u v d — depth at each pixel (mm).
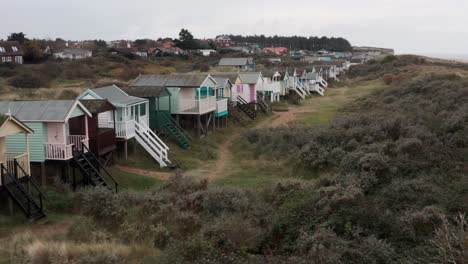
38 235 14773
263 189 18391
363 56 164000
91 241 13750
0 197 17562
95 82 53250
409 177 17672
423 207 14156
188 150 29969
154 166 25984
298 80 64688
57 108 20344
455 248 9969
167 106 32812
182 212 15375
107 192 17000
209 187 19141
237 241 12922
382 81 74750
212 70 76125
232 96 45125
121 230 14672
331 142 25188
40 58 89062
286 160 25781
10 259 12516
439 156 18766
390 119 26125
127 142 27031
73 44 143750
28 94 40031
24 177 18000
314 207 14391
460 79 42875
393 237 12328
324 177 18750
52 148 19844
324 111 48750
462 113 24203
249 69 79188
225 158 29094
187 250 11492
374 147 21328
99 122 25375
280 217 14227
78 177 21391
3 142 17641
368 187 17047
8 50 84750
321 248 11141
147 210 16109
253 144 31016
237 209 15820
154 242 13547
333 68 84062
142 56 100312
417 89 40938
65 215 17438
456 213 13492
